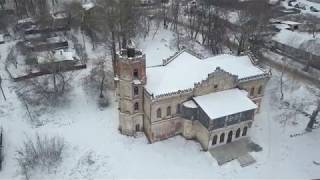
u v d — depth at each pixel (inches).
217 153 2770.7
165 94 2613.2
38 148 2694.4
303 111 3321.9
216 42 4394.7
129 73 2571.4
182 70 2893.7
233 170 2647.6
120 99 2770.7
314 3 6550.2
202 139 2815.0
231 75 2795.3
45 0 5305.1
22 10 5201.8
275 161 2746.1
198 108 2706.7
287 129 3088.1
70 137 2920.8
